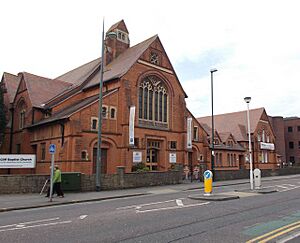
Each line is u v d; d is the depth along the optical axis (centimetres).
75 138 2528
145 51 3238
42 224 952
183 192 2053
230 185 2716
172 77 3481
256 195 1766
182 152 3384
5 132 3553
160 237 758
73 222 972
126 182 2298
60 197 1719
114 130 2861
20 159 1995
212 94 3184
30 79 3547
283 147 6806
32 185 1903
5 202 1507
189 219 998
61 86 3800
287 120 7525
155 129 3155
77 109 2662
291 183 2827
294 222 948
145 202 1489
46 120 2931
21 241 742
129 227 880
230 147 4541
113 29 3909
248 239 737
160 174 2580
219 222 946
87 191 2061
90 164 2616
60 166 2584
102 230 845
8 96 3888
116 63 3519
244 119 5372
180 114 3478
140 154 2964
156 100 3291
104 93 3028
